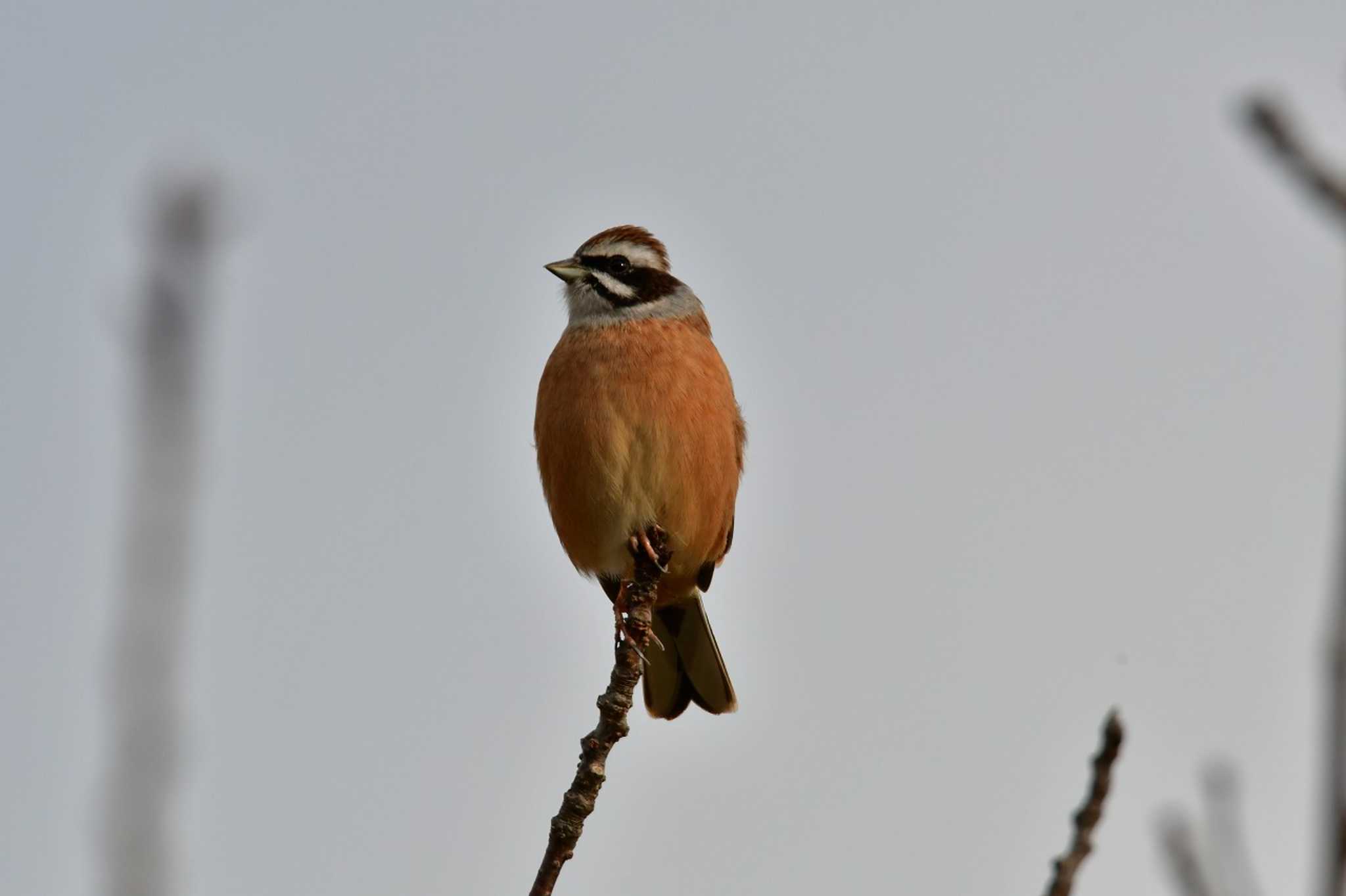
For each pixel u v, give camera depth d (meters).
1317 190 3.42
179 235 3.77
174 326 3.77
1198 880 4.19
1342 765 3.24
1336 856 3.23
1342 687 3.24
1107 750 5.95
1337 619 3.26
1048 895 5.83
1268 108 3.48
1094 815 5.91
